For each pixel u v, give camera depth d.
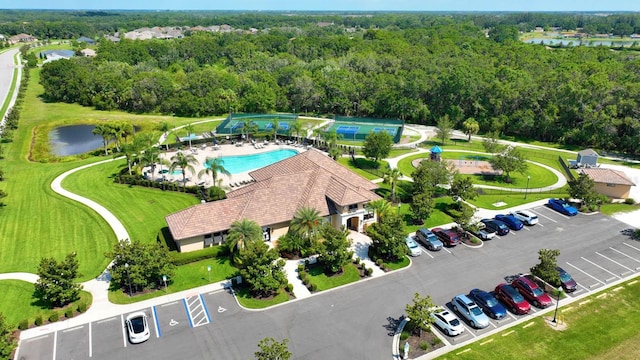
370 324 43.19
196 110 136.00
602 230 62.97
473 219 63.31
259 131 115.06
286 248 54.41
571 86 109.19
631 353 39.75
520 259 55.19
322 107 144.25
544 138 116.00
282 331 42.03
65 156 99.62
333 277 51.00
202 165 90.19
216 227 54.91
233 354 39.06
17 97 155.38
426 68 148.75
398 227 53.03
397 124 126.56
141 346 39.81
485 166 92.00
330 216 60.31
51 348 39.34
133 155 84.56
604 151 104.62
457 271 52.50
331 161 68.81
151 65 180.50
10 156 97.50
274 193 58.88
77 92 154.38
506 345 40.53
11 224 63.03
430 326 43.25
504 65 144.62
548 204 71.75
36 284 44.84
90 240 58.62
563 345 40.62
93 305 45.38
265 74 155.50
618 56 172.38
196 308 45.19
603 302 46.84
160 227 62.25
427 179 69.75
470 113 127.69
